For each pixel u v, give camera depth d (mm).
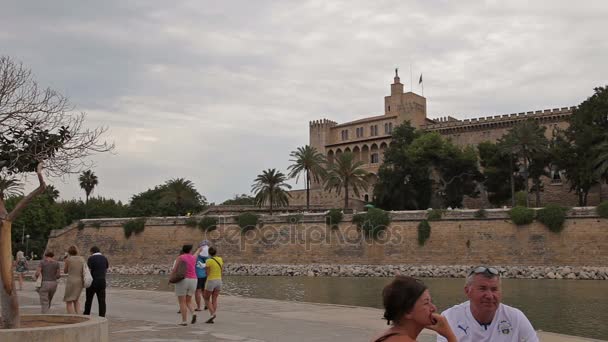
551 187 101500
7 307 11719
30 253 105562
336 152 139625
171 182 101438
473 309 6227
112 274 78062
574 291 43000
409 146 102000
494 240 63594
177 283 17844
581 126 81062
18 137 18172
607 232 58125
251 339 14836
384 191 101375
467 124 117250
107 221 84000
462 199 102875
